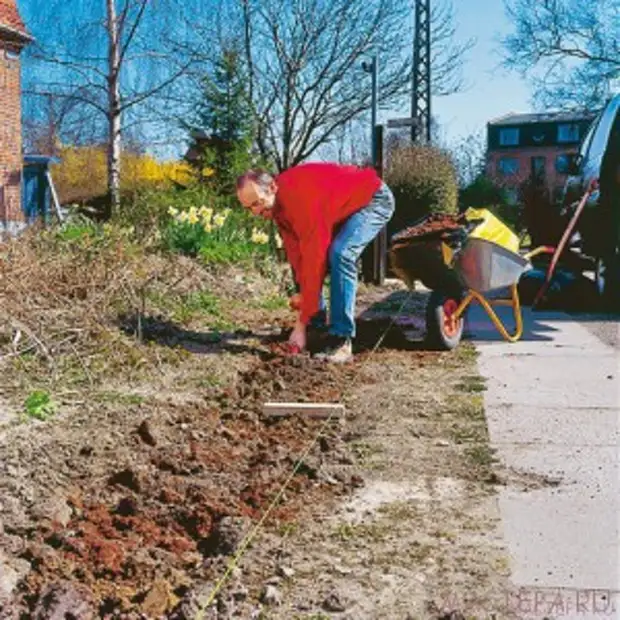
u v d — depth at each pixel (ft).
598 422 16.51
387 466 13.91
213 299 29.73
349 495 12.60
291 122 110.83
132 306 25.13
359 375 20.66
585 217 34.88
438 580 9.88
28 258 25.88
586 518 11.71
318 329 24.16
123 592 9.45
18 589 9.39
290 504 12.15
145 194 52.01
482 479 13.33
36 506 11.45
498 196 106.32
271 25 107.24
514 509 12.05
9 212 75.51
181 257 34.86
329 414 16.89
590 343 25.54
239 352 22.41
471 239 22.93
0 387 17.51
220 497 12.23
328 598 9.25
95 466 13.37
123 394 17.58
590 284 35.86
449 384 19.86
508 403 18.04
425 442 15.26
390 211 22.29
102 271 25.81
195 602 9.03
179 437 15.12
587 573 10.05
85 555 10.25
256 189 21.43
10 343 19.76
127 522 11.27
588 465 13.94
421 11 112.57
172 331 24.06
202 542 10.91
